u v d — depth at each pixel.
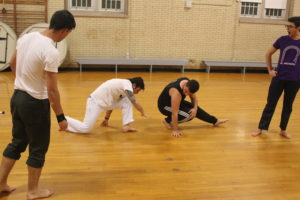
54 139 3.37
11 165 2.16
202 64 9.18
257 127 4.05
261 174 2.71
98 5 8.45
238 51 9.28
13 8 7.86
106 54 8.62
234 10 8.98
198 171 2.73
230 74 8.99
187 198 2.27
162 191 2.36
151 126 3.94
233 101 5.47
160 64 8.66
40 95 1.95
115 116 4.30
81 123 3.54
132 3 8.45
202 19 8.88
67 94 5.54
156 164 2.84
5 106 4.62
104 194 2.29
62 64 8.45
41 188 2.32
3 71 7.84
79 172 2.63
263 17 9.36
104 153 3.05
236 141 3.52
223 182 2.54
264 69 9.51
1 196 2.20
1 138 3.34
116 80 3.47
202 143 3.41
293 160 3.04
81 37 8.38
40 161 2.09
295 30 3.26
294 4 9.25
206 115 3.89
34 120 1.97
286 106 3.62
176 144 3.36
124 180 2.51
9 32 7.64
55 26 1.89
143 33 8.68
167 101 3.68
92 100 3.53
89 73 8.15
